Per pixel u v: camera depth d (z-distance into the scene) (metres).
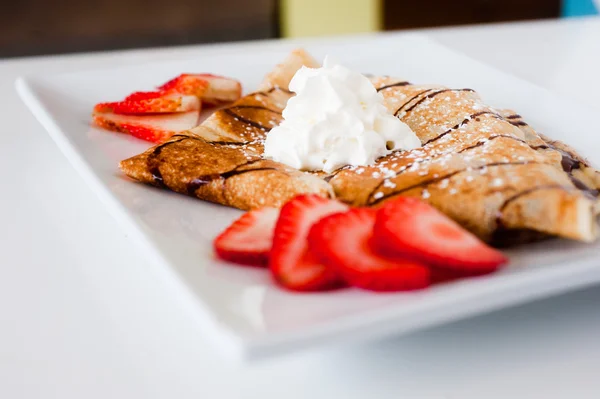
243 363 0.29
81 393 0.31
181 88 0.50
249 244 0.34
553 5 1.23
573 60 0.64
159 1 1.08
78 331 0.34
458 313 0.31
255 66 0.56
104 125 0.47
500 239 0.36
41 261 0.38
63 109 0.49
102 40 1.07
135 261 0.38
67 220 0.41
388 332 0.30
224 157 0.41
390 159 0.40
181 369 0.32
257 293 0.32
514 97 0.50
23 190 0.43
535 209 0.35
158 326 0.34
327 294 0.32
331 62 0.43
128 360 0.33
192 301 0.32
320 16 1.20
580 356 0.32
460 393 0.31
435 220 0.34
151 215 0.38
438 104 0.45
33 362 0.32
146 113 0.48
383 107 0.42
